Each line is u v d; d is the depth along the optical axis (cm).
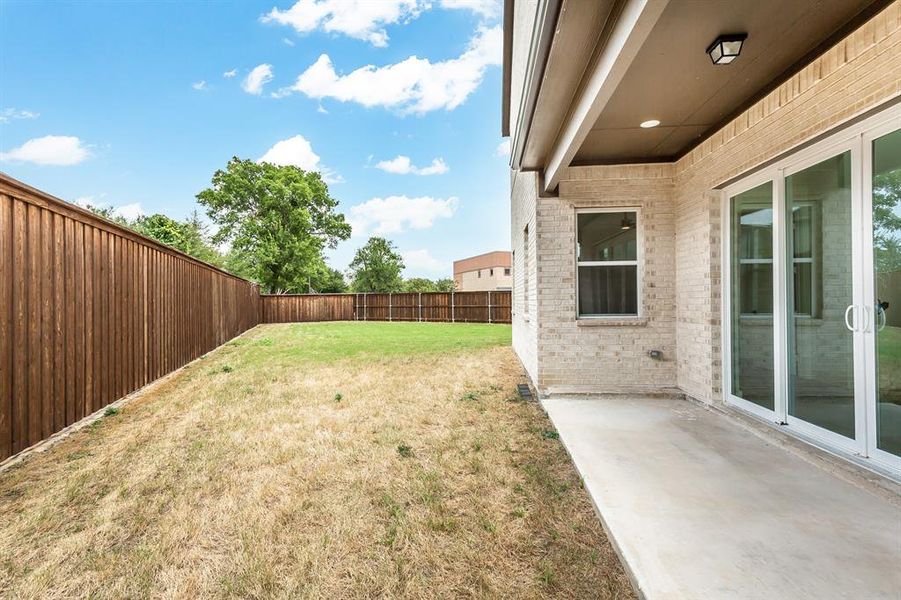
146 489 315
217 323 1191
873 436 288
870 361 289
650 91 380
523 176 776
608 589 204
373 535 253
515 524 262
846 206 306
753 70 346
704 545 221
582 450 357
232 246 2809
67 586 212
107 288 538
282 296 2472
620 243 578
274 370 816
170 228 2164
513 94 784
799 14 275
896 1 250
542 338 579
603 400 529
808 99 320
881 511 251
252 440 419
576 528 256
